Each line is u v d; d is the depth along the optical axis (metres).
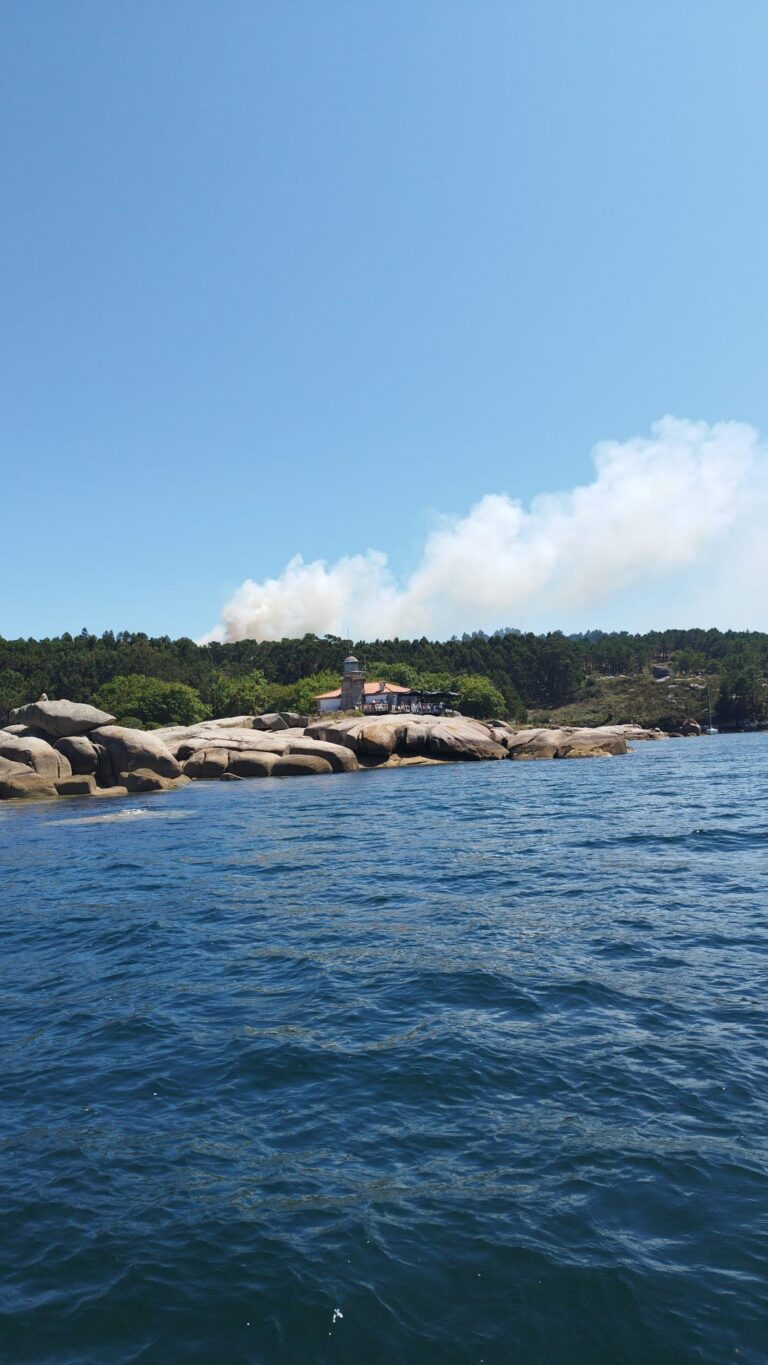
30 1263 5.59
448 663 154.75
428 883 17.48
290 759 53.56
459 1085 7.95
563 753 64.62
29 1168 6.80
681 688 156.88
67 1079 8.49
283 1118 7.47
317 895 16.80
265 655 147.88
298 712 96.44
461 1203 6.06
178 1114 7.63
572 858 19.67
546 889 16.38
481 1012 9.84
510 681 149.25
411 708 80.50
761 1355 4.60
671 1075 7.95
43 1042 9.56
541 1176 6.36
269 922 14.73
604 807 29.78
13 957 13.27
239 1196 6.29
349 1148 6.89
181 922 15.04
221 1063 8.73
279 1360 4.69
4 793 40.97
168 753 46.72
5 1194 6.43
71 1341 4.88
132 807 36.12
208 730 60.66
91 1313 5.10
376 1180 6.41
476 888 16.75
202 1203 6.22
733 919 13.55
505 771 51.25
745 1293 5.07
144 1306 5.15
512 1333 4.82
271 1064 8.62
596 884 16.64
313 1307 5.07
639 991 10.31
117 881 19.33
